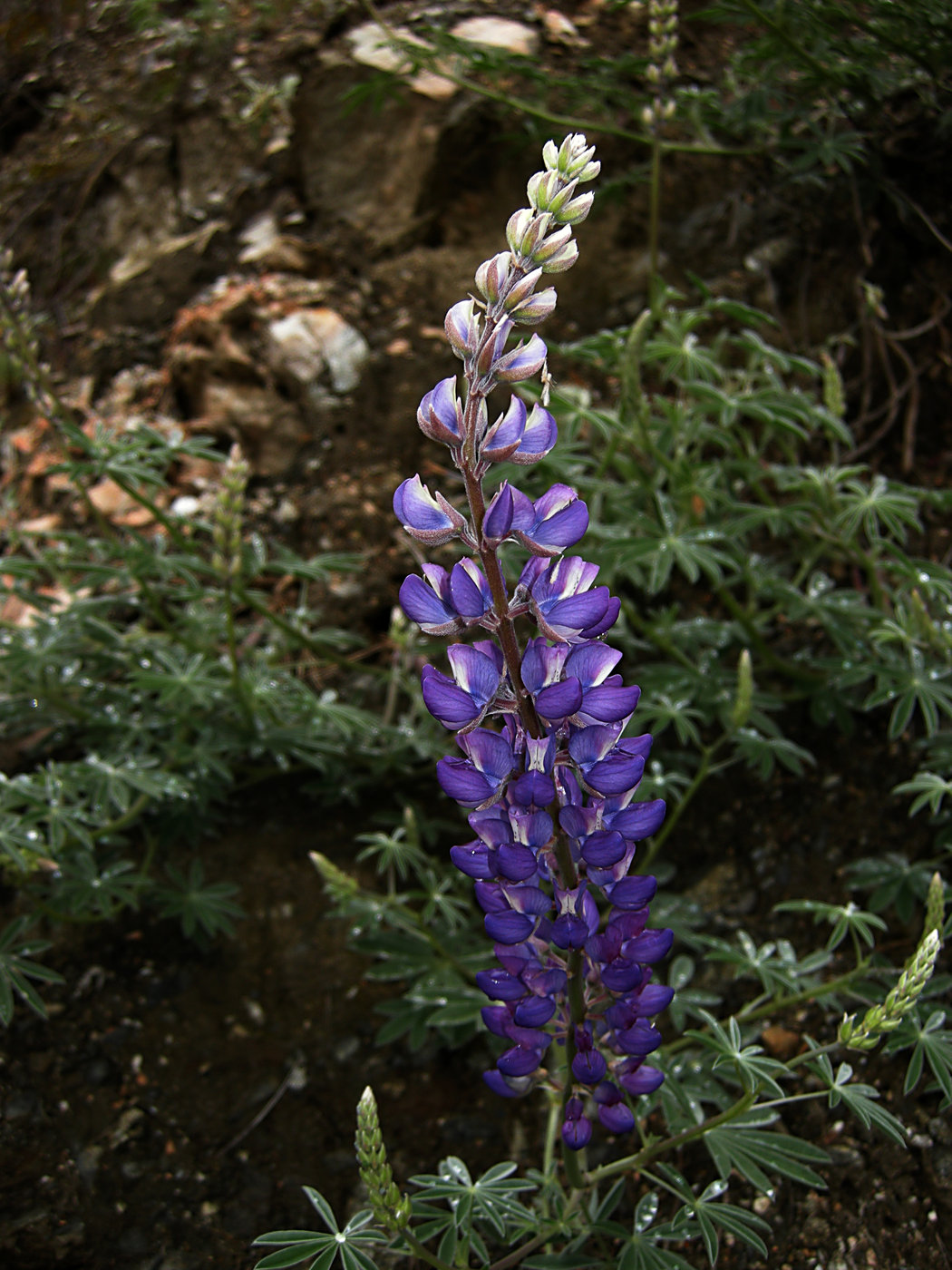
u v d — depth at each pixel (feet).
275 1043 1.33
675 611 1.56
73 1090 1.25
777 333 1.87
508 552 1.45
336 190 2.01
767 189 1.93
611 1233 1.04
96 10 2.35
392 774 1.59
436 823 1.49
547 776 0.84
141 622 1.70
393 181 1.98
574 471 1.56
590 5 2.15
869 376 1.82
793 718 1.55
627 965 0.89
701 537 1.46
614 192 1.86
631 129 1.97
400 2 2.16
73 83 2.28
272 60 2.12
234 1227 1.17
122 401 1.96
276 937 1.41
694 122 1.84
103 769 1.37
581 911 0.88
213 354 1.90
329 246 1.97
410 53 1.81
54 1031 1.30
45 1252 1.12
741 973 1.23
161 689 1.44
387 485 1.81
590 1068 0.90
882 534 1.70
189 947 1.40
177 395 1.94
